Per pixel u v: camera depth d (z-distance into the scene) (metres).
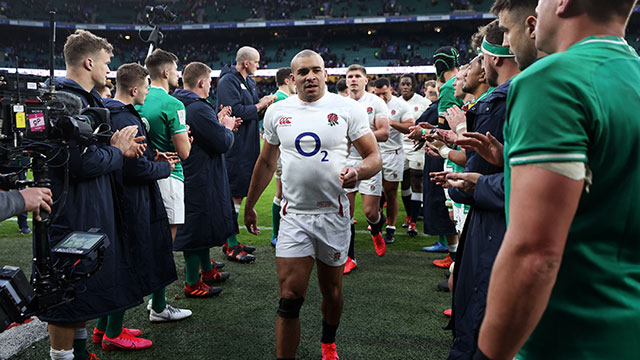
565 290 0.85
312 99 2.17
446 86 3.14
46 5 33.09
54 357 2.05
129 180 2.36
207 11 35.44
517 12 1.32
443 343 2.56
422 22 32.25
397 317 2.94
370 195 4.11
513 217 0.76
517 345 0.77
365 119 2.22
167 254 2.64
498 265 0.78
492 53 1.67
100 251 1.89
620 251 0.83
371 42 33.06
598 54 0.82
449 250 3.82
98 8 34.94
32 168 1.69
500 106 1.58
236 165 4.40
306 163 2.10
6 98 1.59
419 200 5.40
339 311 2.29
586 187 0.76
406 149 5.52
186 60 34.16
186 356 2.41
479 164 1.62
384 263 4.24
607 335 0.82
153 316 2.83
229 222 3.55
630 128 0.78
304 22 31.61
